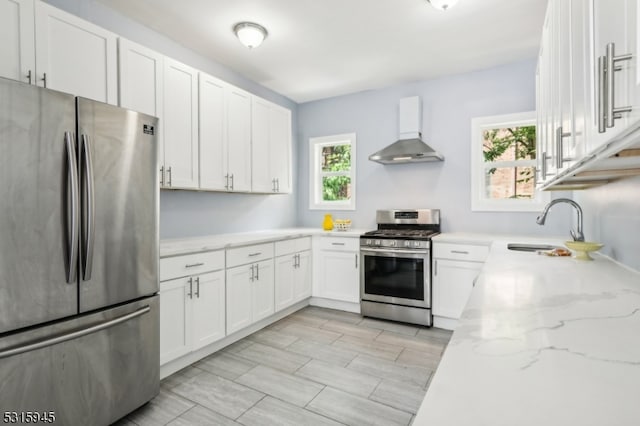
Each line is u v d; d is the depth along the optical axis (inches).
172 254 87.5
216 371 92.5
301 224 184.7
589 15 34.8
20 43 66.3
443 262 124.4
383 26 106.9
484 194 143.1
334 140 174.7
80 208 62.8
